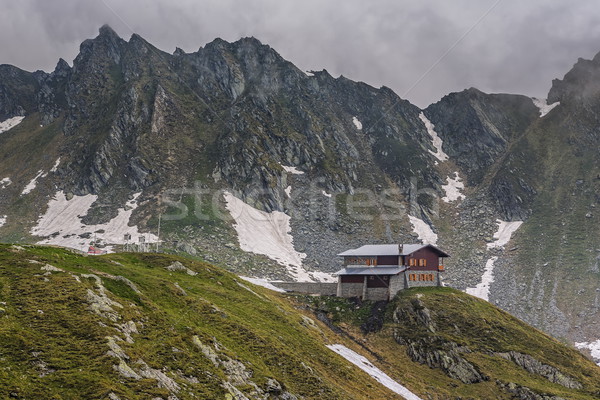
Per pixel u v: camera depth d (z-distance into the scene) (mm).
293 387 69875
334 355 94062
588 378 109250
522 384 102312
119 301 68312
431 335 112562
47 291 63250
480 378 103625
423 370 106375
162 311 72750
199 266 116438
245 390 61219
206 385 57906
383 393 86750
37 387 45781
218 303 93812
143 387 50969
